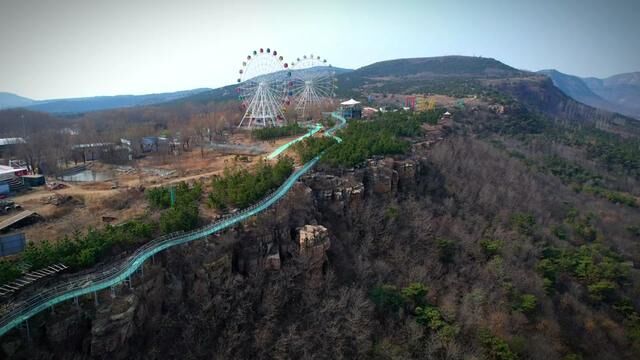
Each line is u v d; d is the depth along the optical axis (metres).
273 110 161.75
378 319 65.00
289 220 72.44
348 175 90.19
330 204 83.69
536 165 149.50
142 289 50.41
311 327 60.41
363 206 88.12
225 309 57.06
